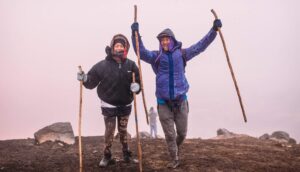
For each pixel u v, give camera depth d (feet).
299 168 20.59
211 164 21.16
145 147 26.86
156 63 21.08
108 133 21.48
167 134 20.85
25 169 21.07
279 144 27.96
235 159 22.38
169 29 21.13
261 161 21.98
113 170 20.63
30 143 30.91
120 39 21.29
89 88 21.52
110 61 21.44
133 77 19.99
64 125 32.01
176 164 20.67
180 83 20.90
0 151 27.09
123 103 21.57
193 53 21.30
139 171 20.29
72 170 20.70
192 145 27.45
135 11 20.88
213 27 21.22
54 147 29.01
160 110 21.04
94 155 24.82
